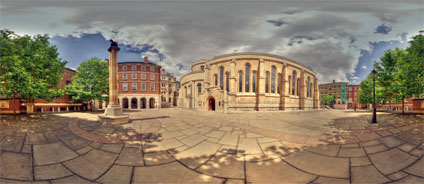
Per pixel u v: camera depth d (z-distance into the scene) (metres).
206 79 24.81
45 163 3.63
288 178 3.17
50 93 11.05
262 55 23.53
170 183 3.03
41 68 10.22
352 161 3.83
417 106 12.41
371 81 23.16
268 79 23.98
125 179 3.16
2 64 7.95
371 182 2.99
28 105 13.09
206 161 3.96
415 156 3.93
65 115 12.79
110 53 9.27
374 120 9.08
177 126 8.26
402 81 11.21
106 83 19.89
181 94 38.72
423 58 9.38
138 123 8.80
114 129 7.05
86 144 4.93
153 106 37.09
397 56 13.51
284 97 24.14
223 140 5.70
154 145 5.05
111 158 4.04
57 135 5.70
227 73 23.81
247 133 6.77
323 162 3.83
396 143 4.85
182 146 5.02
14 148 4.24
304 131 7.17
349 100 56.78
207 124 9.05
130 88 33.25
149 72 34.53
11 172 3.18
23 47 10.02
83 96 18.05
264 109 22.14
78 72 18.77
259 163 3.83
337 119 11.78
